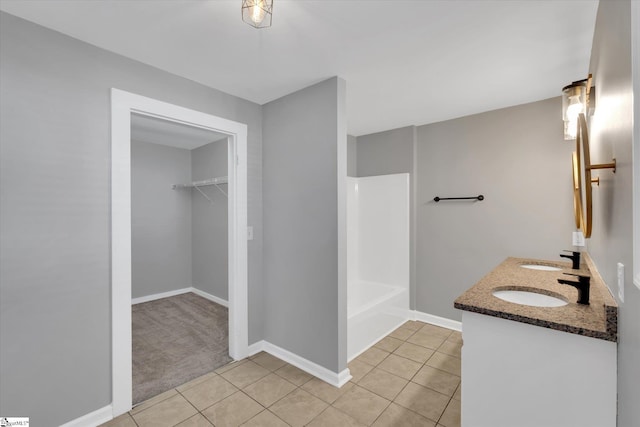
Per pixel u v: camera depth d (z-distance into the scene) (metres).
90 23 1.59
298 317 2.46
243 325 2.59
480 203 3.02
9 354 1.52
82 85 1.75
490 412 1.31
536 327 1.21
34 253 1.59
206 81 2.28
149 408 1.94
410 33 1.67
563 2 1.42
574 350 1.14
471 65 2.05
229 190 2.61
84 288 1.74
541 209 2.69
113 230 1.83
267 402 2.00
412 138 3.45
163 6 1.45
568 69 2.10
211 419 1.84
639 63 0.79
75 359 1.71
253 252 2.69
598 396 1.10
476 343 1.35
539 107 2.69
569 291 1.55
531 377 1.23
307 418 1.85
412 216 3.47
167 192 4.54
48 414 1.63
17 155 1.54
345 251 2.27
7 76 1.51
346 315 2.27
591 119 1.80
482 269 3.01
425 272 3.41
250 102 2.67
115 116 1.85
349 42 1.77
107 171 1.83
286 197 2.54
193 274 4.75
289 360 2.52
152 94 2.04
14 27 1.53
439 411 1.92
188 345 2.86
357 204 3.94
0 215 1.49
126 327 1.88
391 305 3.17
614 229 1.12
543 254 2.68
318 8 1.46
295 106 2.47
